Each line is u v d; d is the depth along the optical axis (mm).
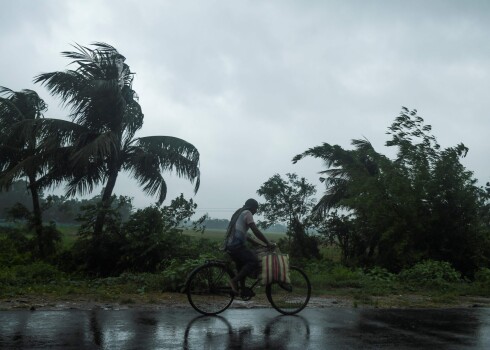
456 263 14875
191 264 9438
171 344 5441
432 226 14945
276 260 7332
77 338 5543
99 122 17594
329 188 20422
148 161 17703
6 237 17609
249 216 7332
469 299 9695
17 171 16734
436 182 14852
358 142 19531
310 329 6383
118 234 14859
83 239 15180
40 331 5809
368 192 15469
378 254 16359
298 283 9914
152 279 9977
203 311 7242
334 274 12375
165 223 14383
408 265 14445
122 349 5176
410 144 15609
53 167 17422
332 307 8211
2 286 9742
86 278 14016
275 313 7438
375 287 10891
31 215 18141
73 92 17422
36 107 20578
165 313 7148
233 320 6832
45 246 17703
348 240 18500
